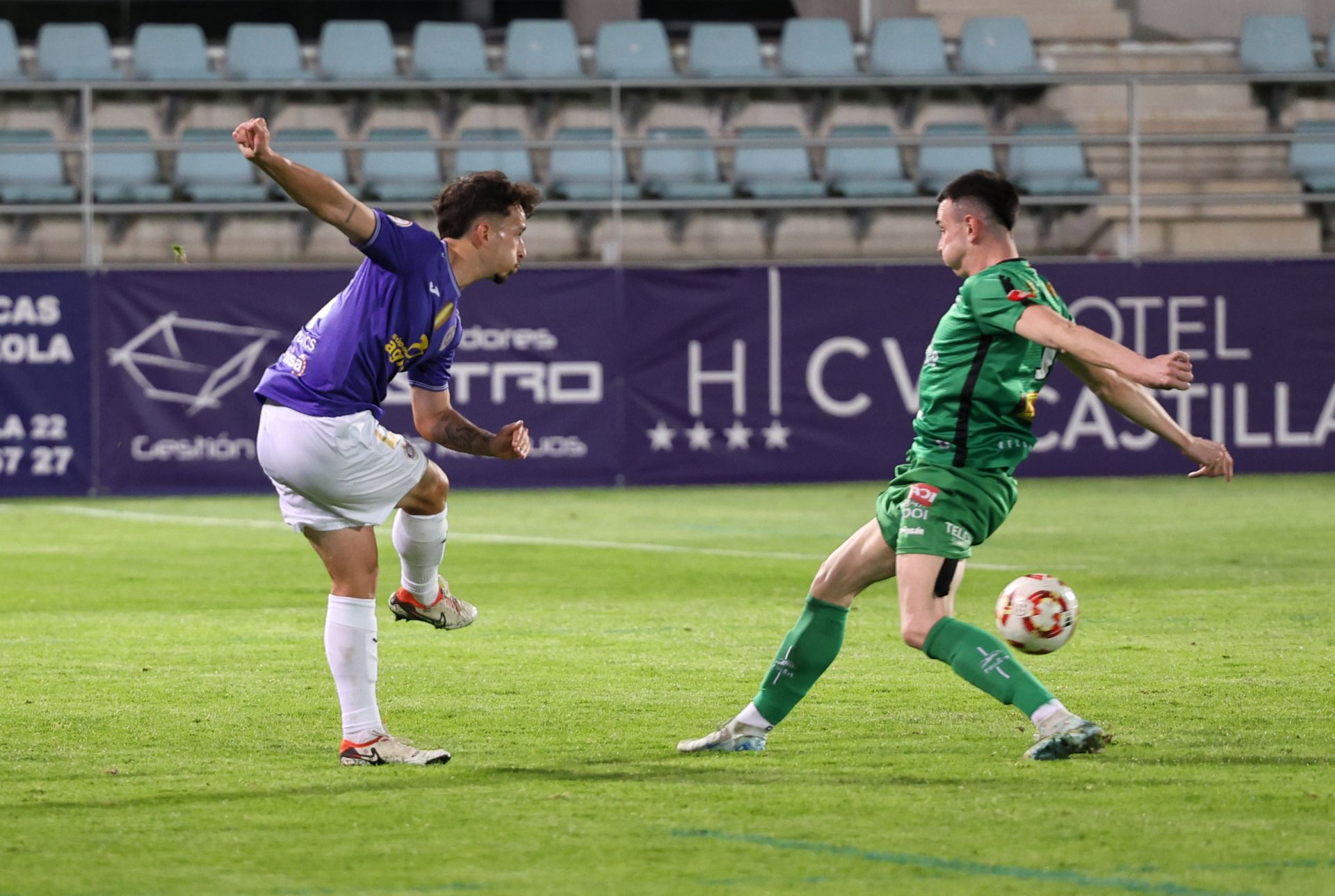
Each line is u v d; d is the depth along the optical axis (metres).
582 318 58.38
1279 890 13.55
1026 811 16.20
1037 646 18.69
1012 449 18.17
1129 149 63.03
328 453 18.67
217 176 65.56
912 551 18.03
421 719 21.64
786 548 43.12
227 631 29.81
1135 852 14.70
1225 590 34.62
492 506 54.16
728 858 14.59
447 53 69.69
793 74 69.69
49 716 21.81
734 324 58.88
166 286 56.69
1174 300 59.56
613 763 18.73
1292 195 60.78
